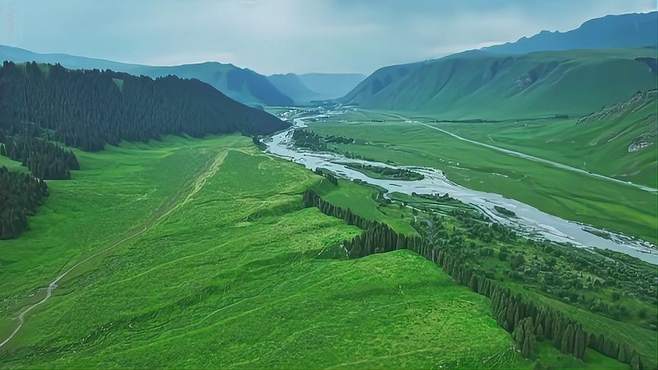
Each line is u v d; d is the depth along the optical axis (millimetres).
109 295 117375
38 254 143625
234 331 97562
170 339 96750
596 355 92250
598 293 128750
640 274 142250
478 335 93125
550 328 94688
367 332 95375
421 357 86688
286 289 118312
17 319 109562
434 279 118188
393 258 129875
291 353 88875
